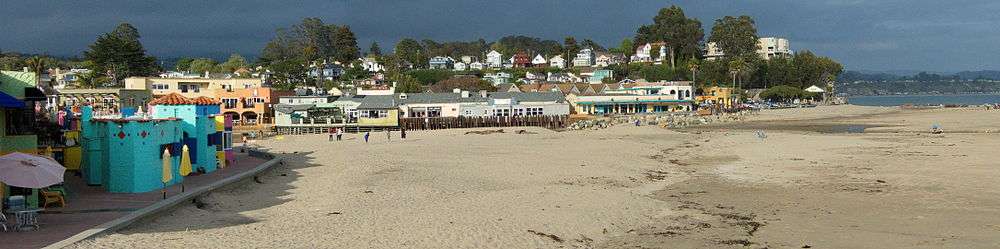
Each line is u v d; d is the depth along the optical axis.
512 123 122.88
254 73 188.50
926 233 28.58
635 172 49.19
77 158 40.97
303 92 126.88
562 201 35.16
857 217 32.06
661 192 40.12
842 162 54.53
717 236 28.20
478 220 29.70
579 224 29.56
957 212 32.88
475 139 82.38
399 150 65.88
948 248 26.11
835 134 91.44
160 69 173.62
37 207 28.69
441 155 60.12
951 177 44.16
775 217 32.19
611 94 152.75
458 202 34.50
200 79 129.88
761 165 53.72
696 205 35.44
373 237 26.16
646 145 73.56
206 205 33.09
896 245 26.64
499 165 51.91
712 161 57.62
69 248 22.14
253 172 42.41
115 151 34.06
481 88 163.75
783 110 169.00
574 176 46.06
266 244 24.41
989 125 100.56
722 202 36.41
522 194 37.31
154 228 26.80
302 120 111.38
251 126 114.38
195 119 42.88
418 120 116.56
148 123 34.75
